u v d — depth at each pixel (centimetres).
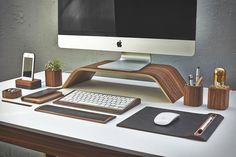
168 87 130
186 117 108
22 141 107
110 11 137
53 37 189
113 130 99
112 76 172
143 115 111
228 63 147
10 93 131
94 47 144
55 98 132
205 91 144
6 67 211
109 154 90
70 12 147
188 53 126
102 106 118
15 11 198
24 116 112
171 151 84
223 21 144
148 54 144
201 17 148
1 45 208
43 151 103
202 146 87
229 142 90
